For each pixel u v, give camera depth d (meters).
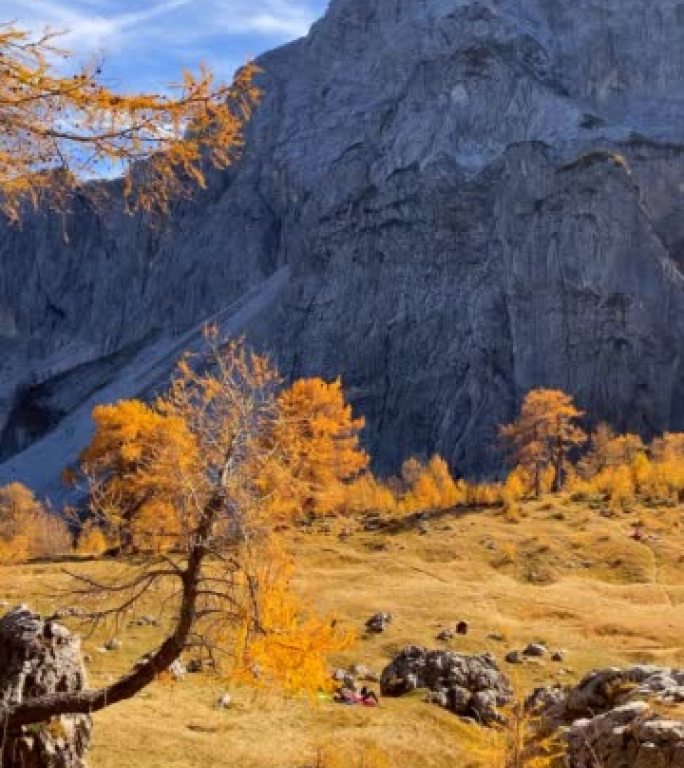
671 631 40.03
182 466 12.41
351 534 60.91
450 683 24.91
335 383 61.91
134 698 21.44
